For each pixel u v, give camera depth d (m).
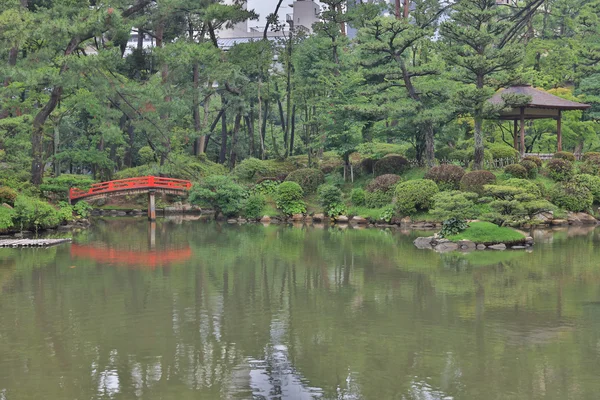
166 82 55.31
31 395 13.37
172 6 53.88
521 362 15.21
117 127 50.84
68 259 30.08
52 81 41.97
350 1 61.59
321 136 53.59
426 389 13.62
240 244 35.53
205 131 58.97
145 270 27.14
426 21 60.53
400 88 52.50
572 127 56.56
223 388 13.76
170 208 58.56
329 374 14.53
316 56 55.91
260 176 55.50
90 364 15.23
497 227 34.03
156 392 13.54
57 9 44.69
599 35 65.38
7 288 23.41
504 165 47.44
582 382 13.95
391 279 24.88
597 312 19.58
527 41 68.38
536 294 21.98
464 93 43.16
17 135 44.75
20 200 39.72
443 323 18.50
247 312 19.94
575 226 42.06
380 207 46.25
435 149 53.56
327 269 27.19
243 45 57.78
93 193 48.56
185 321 18.94
